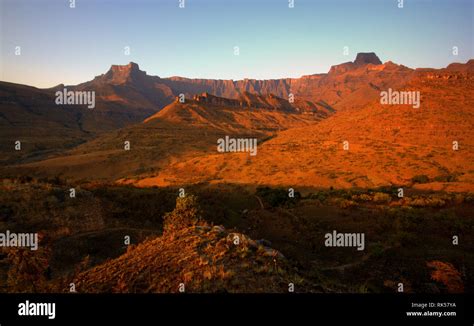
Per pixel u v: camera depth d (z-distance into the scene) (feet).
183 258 34.99
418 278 57.11
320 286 34.37
